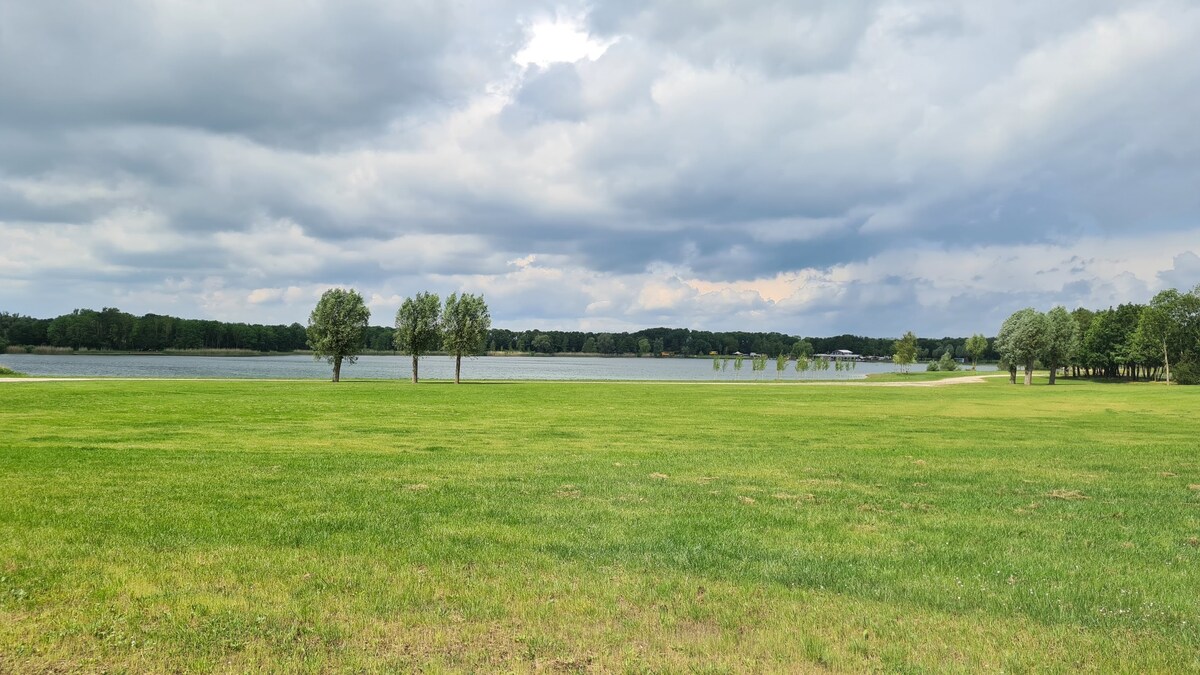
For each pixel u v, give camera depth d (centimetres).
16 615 809
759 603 873
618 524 1262
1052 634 789
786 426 3444
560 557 1057
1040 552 1109
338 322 8469
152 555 1037
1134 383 11794
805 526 1262
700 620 822
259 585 916
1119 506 1476
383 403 4784
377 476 1786
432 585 921
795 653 734
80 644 736
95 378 7781
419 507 1398
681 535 1188
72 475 1745
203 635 759
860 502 1498
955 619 831
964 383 10706
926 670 696
